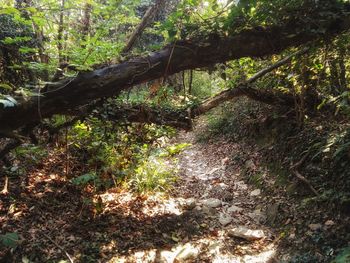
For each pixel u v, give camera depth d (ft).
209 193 18.88
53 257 11.83
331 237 12.61
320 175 15.64
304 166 16.75
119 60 11.93
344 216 13.14
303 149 17.67
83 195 15.96
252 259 12.87
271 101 19.86
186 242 14.06
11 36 15.85
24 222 13.15
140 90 23.40
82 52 12.28
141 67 11.83
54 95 11.02
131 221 14.84
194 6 12.14
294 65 17.72
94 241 13.17
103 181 17.21
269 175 18.76
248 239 14.08
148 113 15.57
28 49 12.80
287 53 17.78
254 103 25.22
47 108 11.08
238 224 15.53
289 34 12.64
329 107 19.03
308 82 19.10
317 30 12.62
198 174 21.83
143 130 17.07
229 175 21.13
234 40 12.28
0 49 15.70
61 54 13.79
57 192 15.48
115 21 13.62
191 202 17.03
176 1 25.04
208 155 25.26
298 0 12.07
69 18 16.25
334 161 15.16
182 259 12.73
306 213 14.48
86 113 13.53
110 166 18.16
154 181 18.21
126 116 15.15
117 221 14.61
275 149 19.92
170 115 16.66
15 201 14.06
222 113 29.07
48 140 16.74
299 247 12.90
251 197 17.99
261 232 14.33
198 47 12.03
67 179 16.52
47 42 15.02
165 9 25.11
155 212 15.93
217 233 14.75
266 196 17.39
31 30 15.70
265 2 11.83
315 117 19.15
